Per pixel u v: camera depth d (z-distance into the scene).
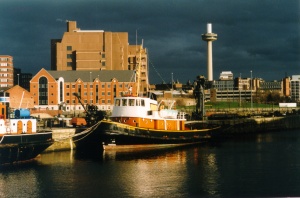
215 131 125.69
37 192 62.53
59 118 127.06
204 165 81.88
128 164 81.31
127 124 96.19
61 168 76.94
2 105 77.31
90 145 98.75
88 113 118.12
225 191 63.88
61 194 61.72
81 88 197.38
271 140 130.12
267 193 62.88
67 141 95.88
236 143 119.56
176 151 98.19
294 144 117.69
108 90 199.50
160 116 103.31
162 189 64.62
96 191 63.34
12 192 62.34
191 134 110.00
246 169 78.44
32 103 170.00
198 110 149.75
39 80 191.25
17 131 77.81
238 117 174.62
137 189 64.38
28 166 77.62
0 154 73.12
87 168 77.12
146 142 98.69
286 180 70.31
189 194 62.31
